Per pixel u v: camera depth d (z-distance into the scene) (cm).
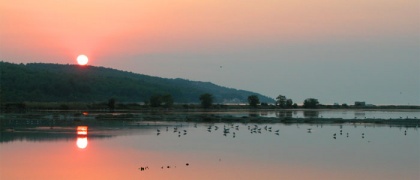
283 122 16025
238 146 9138
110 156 7744
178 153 8112
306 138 10750
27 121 15350
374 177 6300
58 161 7269
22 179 6084
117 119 16875
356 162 7375
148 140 10012
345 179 6169
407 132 12356
